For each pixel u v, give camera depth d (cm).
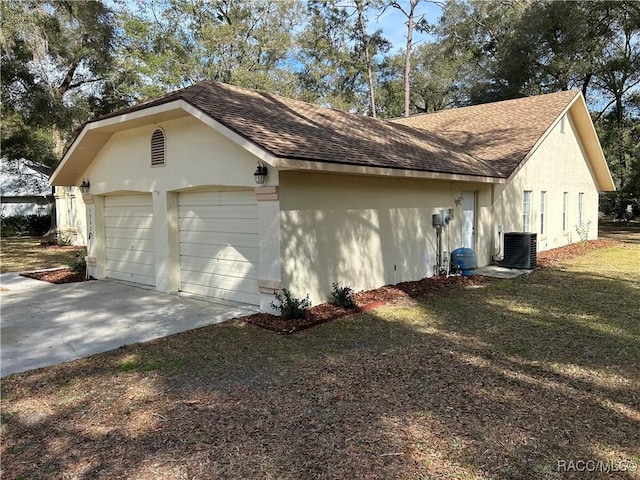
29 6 1639
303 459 323
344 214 808
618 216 2733
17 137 1902
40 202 3022
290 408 402
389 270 918
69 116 1781
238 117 722
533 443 341
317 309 738
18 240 2311
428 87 3753
